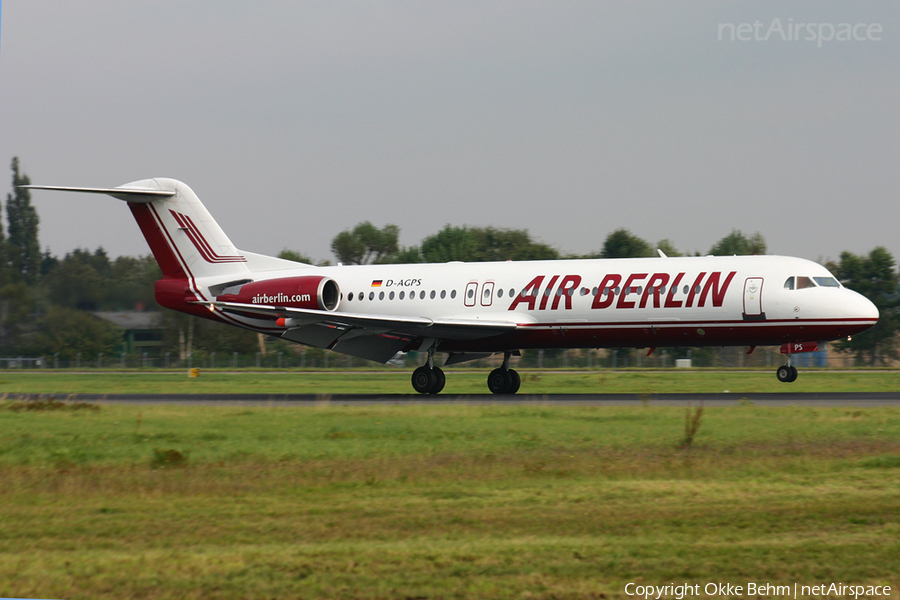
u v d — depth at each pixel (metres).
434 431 70.31
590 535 37.41
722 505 42.03
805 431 65.38
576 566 33.41
